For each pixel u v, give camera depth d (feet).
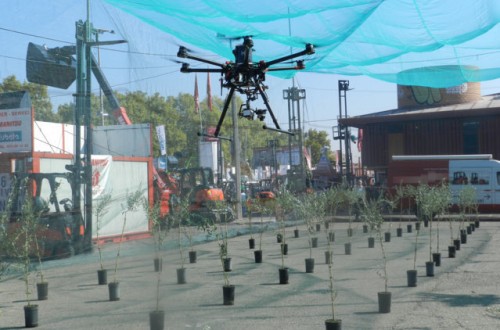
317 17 19.79
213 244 61.52
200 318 24.88
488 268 40.93
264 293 32.17
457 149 130.31
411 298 30.19
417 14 20.79
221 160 70.28
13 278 35.81
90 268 40.60
